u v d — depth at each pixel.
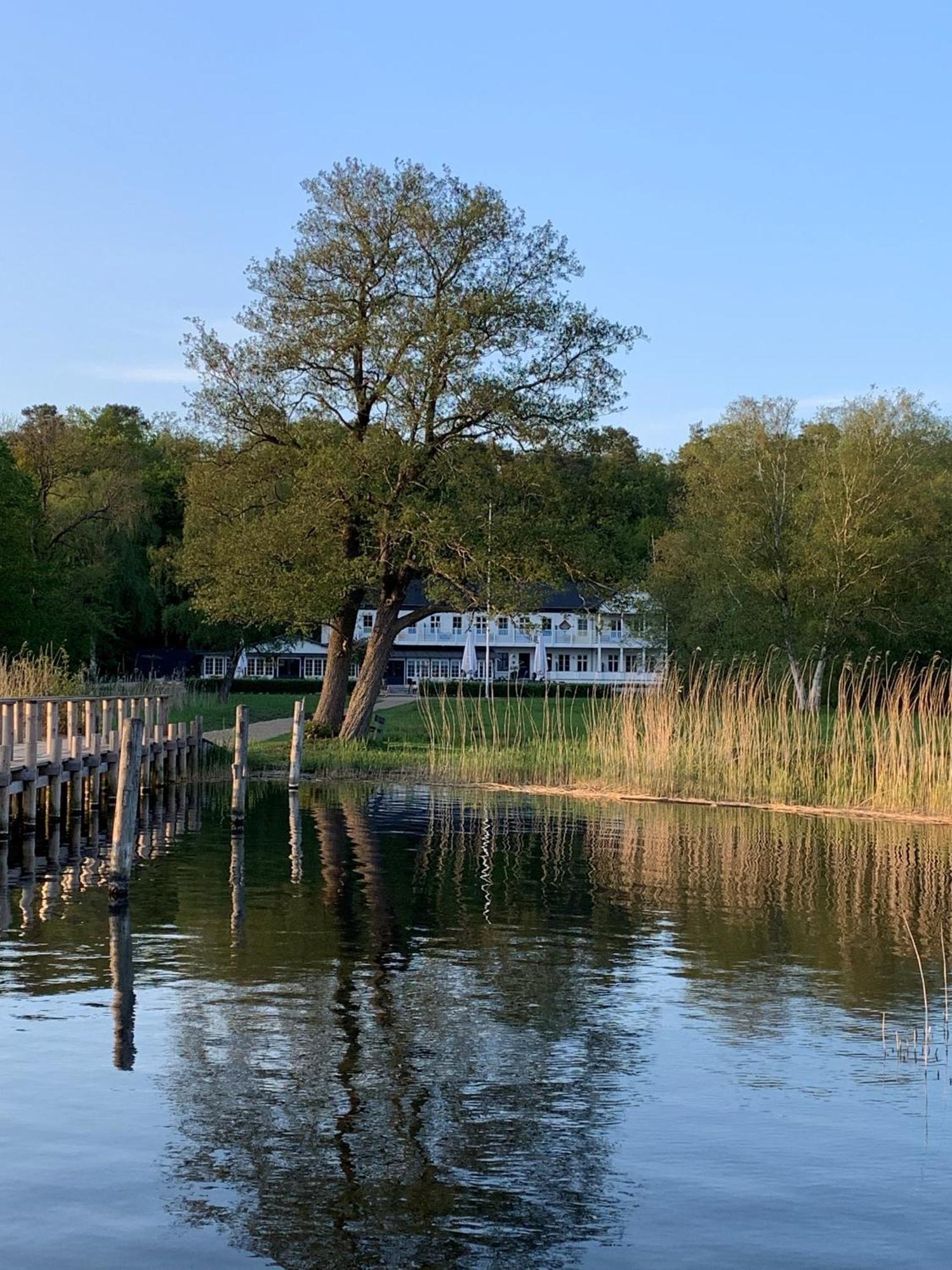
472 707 59.38
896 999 12.73
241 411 41.12
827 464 60.28
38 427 70.50
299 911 16.59
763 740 30.67
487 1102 9.79
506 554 38.38
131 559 72.12
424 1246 7.58
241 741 24.52
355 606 42.19
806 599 59.22
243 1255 7.41
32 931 15.19
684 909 17.12
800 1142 9.11
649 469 92.00
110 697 29.70
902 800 28.27
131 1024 11.46
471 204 39.19
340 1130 9.19
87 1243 7.51
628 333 40.72
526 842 23.25
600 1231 7.78
